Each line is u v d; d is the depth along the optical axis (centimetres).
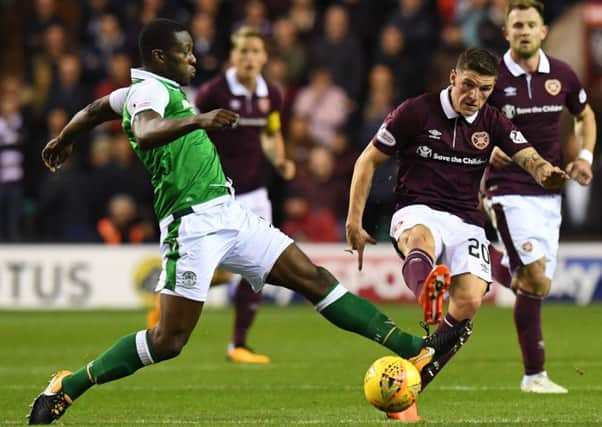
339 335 4259
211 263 2164
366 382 2138
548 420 2269
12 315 4994
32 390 2886
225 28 6184
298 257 2202
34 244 5306
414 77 5894
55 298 5247
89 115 2300
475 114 2380
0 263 5241
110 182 5534
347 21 6169
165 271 2178
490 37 5675
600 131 5903
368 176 2386
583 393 2772
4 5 6975
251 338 4181
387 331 2198
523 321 2825
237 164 3625
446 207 2402
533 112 2836
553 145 2866
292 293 5403
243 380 3089
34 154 5772
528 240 2803
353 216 2372
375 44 6253
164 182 2169
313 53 5984
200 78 5772
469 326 2222
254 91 3631
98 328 4475
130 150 5566
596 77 6000
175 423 2230
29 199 5747
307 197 5366
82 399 2703
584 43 6016
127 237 5381
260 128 3647
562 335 4147
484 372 3219
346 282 5200
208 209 2167
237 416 2405
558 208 2861
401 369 2120
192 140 2183
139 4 6350
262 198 3678
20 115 5753
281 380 3084
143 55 2181
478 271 2353
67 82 5850
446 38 5788
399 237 2389
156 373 3250
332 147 5559
